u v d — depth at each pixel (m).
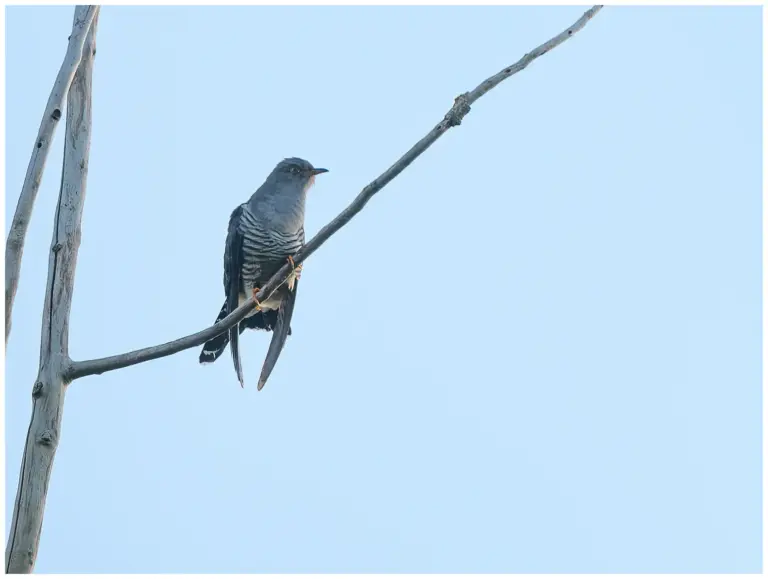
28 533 10.20
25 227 10.53
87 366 10.82
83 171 11.43
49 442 10.49
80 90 11.64
